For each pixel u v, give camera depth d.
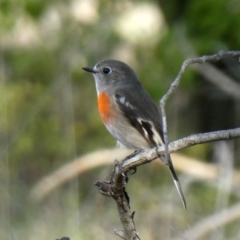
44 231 13.05
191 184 14.44
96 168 14.87
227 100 17.16
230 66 16.00
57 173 13.73
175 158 13.61
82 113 17.42
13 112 17.55
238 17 14.48
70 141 16.67
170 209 12.81
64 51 16.58
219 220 11.73
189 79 14.75
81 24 16.39
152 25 15.95
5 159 15.02
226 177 12.84
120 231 6.69
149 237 12.43
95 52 16.38
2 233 13.18
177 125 16.55
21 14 15.61
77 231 12.84
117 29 16.05
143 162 6.37
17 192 14.98
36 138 16.86
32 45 16.95
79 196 14.55
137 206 13.30
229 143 15.43
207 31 14.86
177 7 15.67
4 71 17.27
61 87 16.61
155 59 15.40
